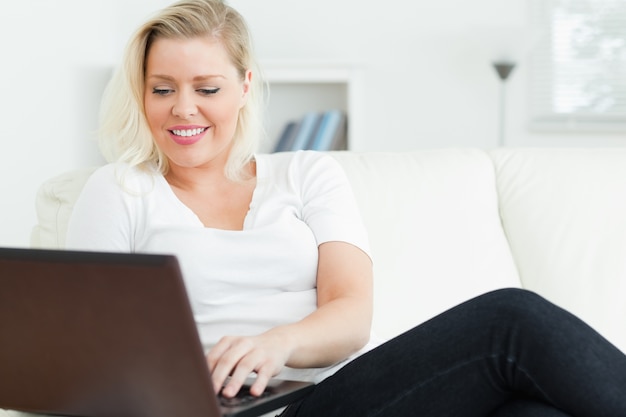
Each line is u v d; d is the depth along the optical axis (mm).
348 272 1862
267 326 1837
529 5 5078
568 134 5133
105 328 1308
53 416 1569
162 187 1904
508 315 1489
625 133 5098
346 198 1980
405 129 5125
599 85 5133
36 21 3119
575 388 1416
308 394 1633
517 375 1476
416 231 2180
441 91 5090
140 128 1911
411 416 1530
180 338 1271
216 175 1953
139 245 1862
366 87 5109
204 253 1829
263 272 1859
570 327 1461
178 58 1842
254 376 1643
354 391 1564
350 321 1751
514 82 5105
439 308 2125
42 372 1408
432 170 2273
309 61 4559
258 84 2006
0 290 1342
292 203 1957
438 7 5043
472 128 5113
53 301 1317
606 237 2227
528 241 2250
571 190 2281
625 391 1412
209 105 1868
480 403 1524
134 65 1885
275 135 5031
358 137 4652
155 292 1247
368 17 5055
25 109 2980
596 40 5113
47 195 2045
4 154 2775
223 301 1838
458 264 2172
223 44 1892
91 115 3746
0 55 2783
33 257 1294
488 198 2291
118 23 4117
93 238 1838
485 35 4895
